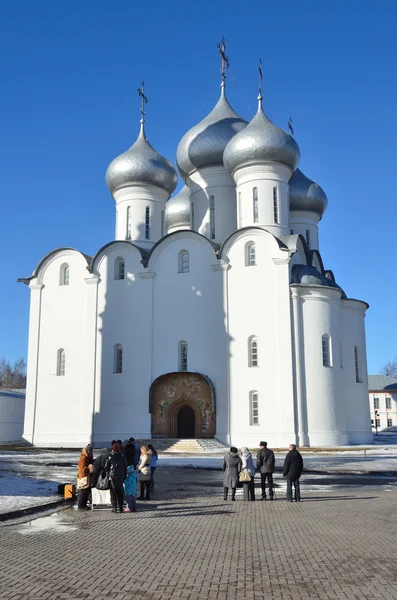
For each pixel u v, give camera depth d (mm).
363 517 14195
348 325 44688
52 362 44719
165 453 36531
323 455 33812
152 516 15008
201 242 42875
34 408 44406
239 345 40656
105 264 44812
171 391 41438
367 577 8734
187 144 48656
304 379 39375
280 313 40094
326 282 42344
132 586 8406
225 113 49344
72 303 45125
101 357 43531
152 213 47125
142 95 49500
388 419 78812
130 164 46812
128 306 43656
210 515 15031
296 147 44281
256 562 9773
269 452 18219
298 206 49656
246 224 43500
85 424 42844
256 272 41188
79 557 10250
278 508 16109
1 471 25750
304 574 8961
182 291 42719
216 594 7984
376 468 26594
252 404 39781
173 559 10062
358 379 44406
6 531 12836
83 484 16312
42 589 8289
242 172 44219
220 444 38906
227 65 51031
